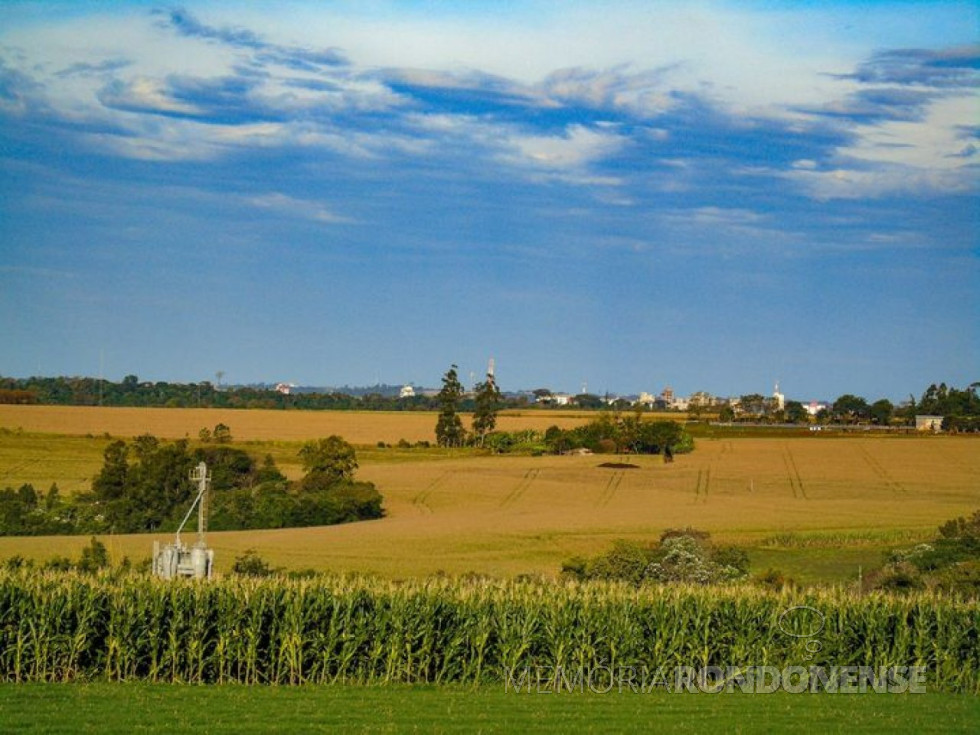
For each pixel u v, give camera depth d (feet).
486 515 346.13
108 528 315.58
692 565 197.77
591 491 415.44
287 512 324.60
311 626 129.59
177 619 126.52
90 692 118.32
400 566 229.66
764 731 107.45
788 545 274.36
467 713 112.27
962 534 257.75
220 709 111.45
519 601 134.21
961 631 132.77
